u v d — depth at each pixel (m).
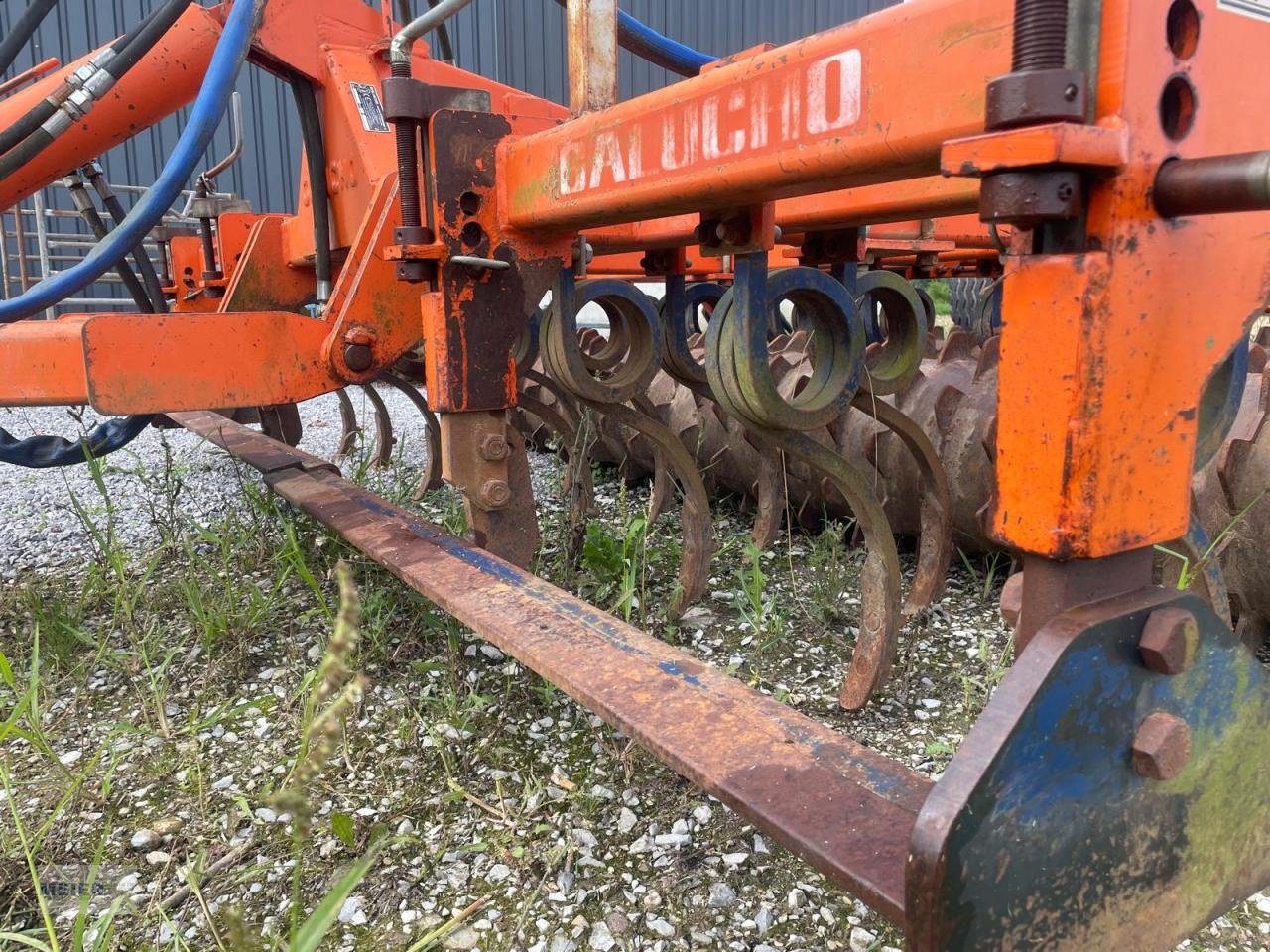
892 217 2.22
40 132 2.19
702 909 1.45
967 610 2.61
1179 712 0.92
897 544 3.12
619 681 1.37
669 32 10.26
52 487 4.47
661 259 2.66
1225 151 0.89
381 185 2.39
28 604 2.67
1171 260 0.86
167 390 2.19
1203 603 0.91
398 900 1.48
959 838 0.77
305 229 3.53
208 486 4.33
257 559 3.02
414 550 2.07
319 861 1.58
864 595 2.07
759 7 10.83
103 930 1.26
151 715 2.10
